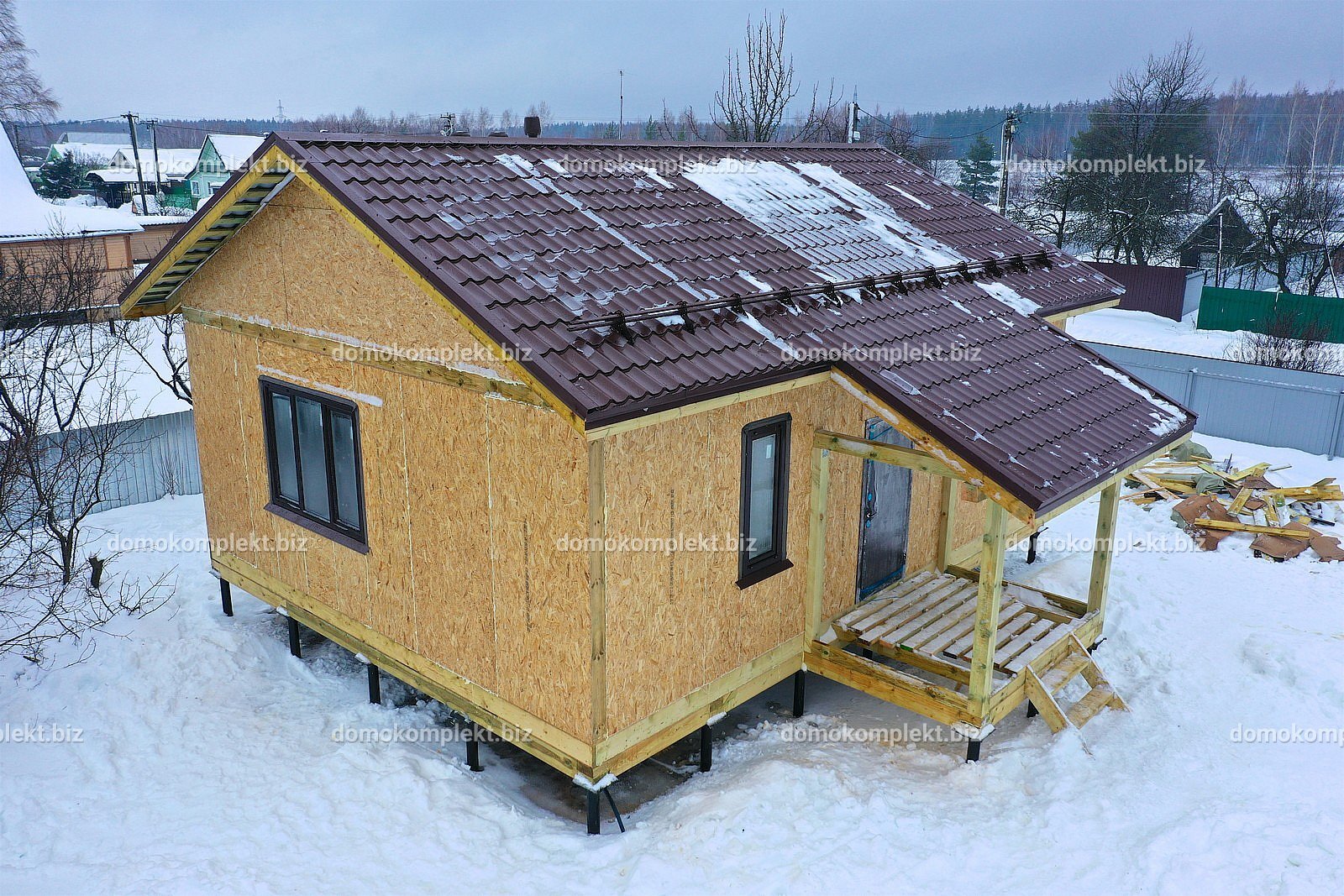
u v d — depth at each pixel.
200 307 9.87
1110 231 39.78
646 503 6.79
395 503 8.06
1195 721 8.44
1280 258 36.91
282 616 10.82
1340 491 14.03
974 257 11.05
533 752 7.35
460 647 7.77
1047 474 7.14
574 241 7.78
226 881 6.35
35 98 55.62
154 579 11.38
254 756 8.08
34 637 9.45
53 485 10.90
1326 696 8.84
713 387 6.56
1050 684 8.33
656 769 8.07
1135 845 6.61
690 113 36.03
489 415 6.94
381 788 7.48
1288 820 6.79
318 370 8.52
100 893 6.22
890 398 7.41
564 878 6.51
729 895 6.18
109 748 8.09
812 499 8.30
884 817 6.95
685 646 7.39
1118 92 44.44
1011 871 6.41
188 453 15.13
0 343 13.98
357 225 7.00
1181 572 12.00
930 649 8.19
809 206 10.70
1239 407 18.34
